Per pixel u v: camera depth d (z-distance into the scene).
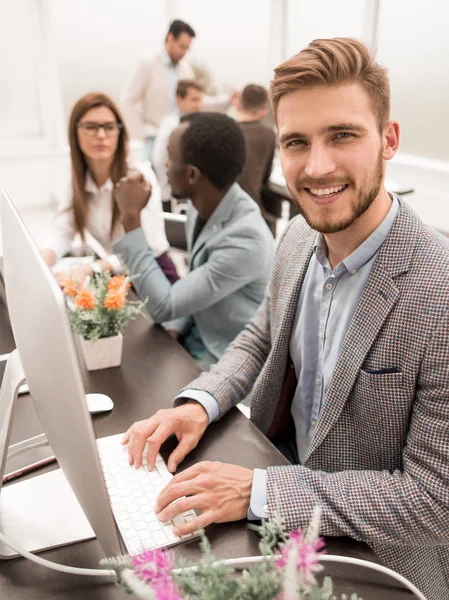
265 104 3.51
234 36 5.04
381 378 0.86
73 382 0.58
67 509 0.83
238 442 1.00
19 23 4.42
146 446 0.96
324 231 0.88
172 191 1.65
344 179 0.83
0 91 4.56
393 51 4.02
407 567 0.91
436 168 3.92
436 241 0.87
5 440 0.78
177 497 0.82
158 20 4.79
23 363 0.70
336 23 4.54
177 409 1.02
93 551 0.76
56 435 0.66
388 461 0.94
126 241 1.52
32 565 0.74
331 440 0.97
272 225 3.38
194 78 4.51
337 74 0.78
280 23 5.16
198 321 1.67
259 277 1.58
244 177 3.35
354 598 0.51
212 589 0.47
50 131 4.84
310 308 1.07
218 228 1.59
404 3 3.85
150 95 4.38
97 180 2.18
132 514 0.82
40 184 4.86
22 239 0.67
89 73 4.77
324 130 0.81
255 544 0.77
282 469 0.87
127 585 0.50
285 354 1.13
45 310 0.59
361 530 0.79
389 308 0.85
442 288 0.80
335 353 1.00
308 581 0.46
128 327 1.47
